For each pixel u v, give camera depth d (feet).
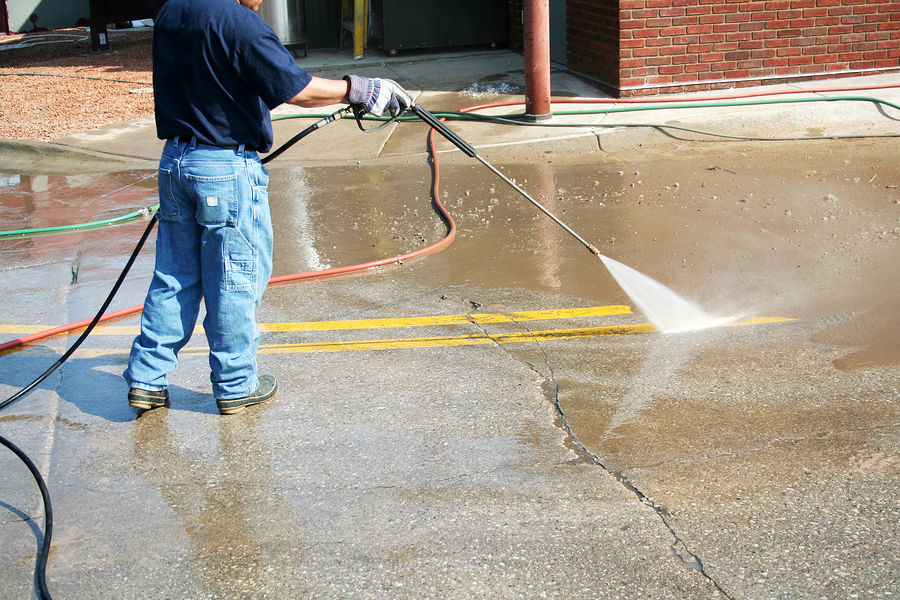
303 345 13.58
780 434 10.30
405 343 13.51
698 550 8.32
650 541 8.47
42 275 17.34
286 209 21.25
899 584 7.74
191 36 9.59
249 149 10.38
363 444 10.51
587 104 29.12
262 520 9.07
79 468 10.22
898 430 10.25
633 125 25.79
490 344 13.33
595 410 11.12
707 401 11.21
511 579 8.01
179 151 10.07
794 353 12.42
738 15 28.78
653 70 29.09
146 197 23.29
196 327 14.49
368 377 12.36
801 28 29.17
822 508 8.87
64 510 9.37
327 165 25.43
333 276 16.65
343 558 8.41
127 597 8.00
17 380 12.66
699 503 9.04
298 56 40.06
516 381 12.03
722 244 17.04
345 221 20.11
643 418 10.85
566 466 9.84
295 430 10.93
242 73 9.70
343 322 14.44
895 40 29.63
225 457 10.35
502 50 39.63
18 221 21.30
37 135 29.71
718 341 13.00
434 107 29.71
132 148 28.07
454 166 24.57
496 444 10.37
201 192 10.09
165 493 9.64
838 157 22.81
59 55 48.19
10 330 14.55
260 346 13.61
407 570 8.19
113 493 9.68
